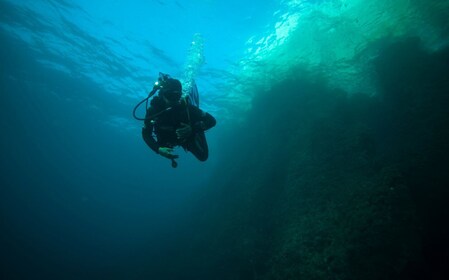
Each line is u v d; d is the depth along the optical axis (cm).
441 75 1018
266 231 1060
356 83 1506
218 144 2136
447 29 1200
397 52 1224
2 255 3128
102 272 2355
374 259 622
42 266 3020
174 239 1911
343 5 1218
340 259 673
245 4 1206
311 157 1052
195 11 1247
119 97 2197
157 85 306
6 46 1711
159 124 299
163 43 1439
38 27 1499
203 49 1442
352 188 796
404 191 675
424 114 977
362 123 1021
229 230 1217
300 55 1439
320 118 1189
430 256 650
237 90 1753
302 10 1241
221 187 1603
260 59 1460
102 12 1305
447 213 714
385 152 1011
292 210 946
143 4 1232
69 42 1588
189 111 304
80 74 1945
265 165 1317
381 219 657
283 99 1520
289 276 761
